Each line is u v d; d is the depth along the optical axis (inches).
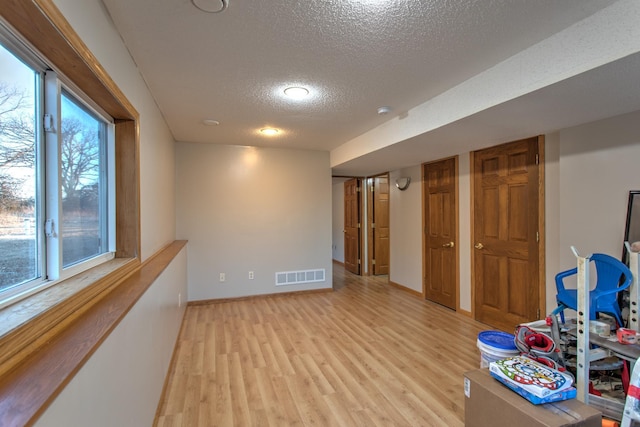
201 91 101.8
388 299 186.7
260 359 110.7
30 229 46.7
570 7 61.2
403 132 125.8
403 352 116.3
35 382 28.9
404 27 67.6
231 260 183.5
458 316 156.3
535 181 123.0
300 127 145.6
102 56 57.7
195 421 78.1
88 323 43.1
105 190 76.4
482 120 99.1
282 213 193.2
